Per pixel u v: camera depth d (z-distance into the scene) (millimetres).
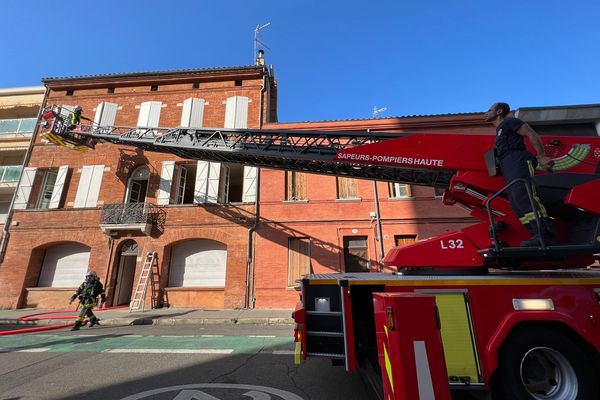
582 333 3174
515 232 4156
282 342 7137
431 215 13211
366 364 3531
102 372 5066
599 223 3502
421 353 2059
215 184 14633
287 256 13320
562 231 4039
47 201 15688
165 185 14789
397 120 14445
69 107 16703
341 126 14844
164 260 13844
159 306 13297
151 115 16125
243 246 13641
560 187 3820
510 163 3838
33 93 18047
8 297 13828
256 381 4543
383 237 13195
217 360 5668
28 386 4473
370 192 13773
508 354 3281
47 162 15875
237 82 16547
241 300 12945
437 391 2004
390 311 2209
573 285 3369
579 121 12805
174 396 4023
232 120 15617
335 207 13727
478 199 4750
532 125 13070
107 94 16891
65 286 14297
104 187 15125
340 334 3488
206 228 14016
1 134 17297
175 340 7449
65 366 5418
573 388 3133
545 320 3252
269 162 8297
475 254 4148
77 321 9289
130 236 14195
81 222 14609
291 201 13930
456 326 3316
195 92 16391
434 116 14273
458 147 4824
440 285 3484
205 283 13789
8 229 14789
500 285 3422
